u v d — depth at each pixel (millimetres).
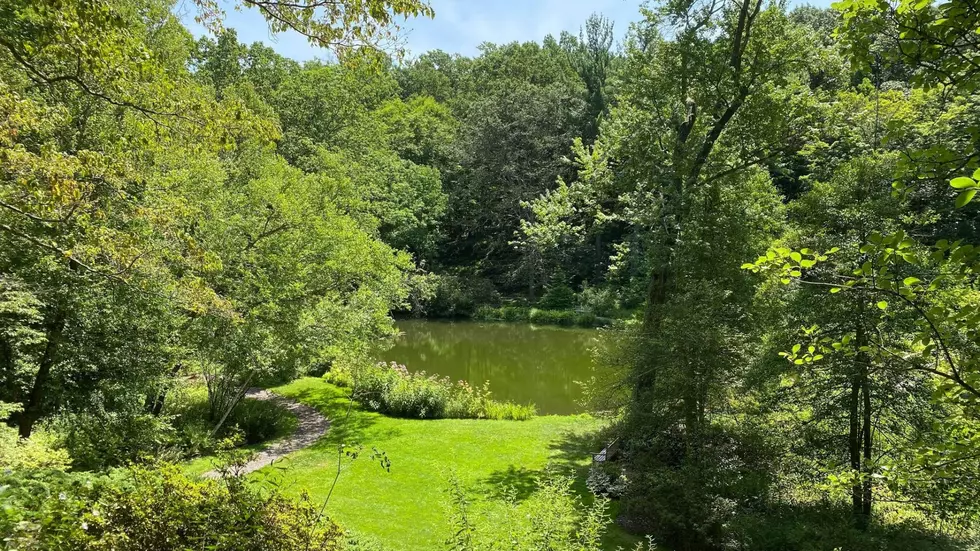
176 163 11625
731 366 8516
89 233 6547
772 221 11703
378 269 15438
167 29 12414
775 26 11758
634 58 13141
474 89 53375
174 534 4195
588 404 11492
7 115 5453
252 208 13180
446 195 39438
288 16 5641
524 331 34250
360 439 13094
